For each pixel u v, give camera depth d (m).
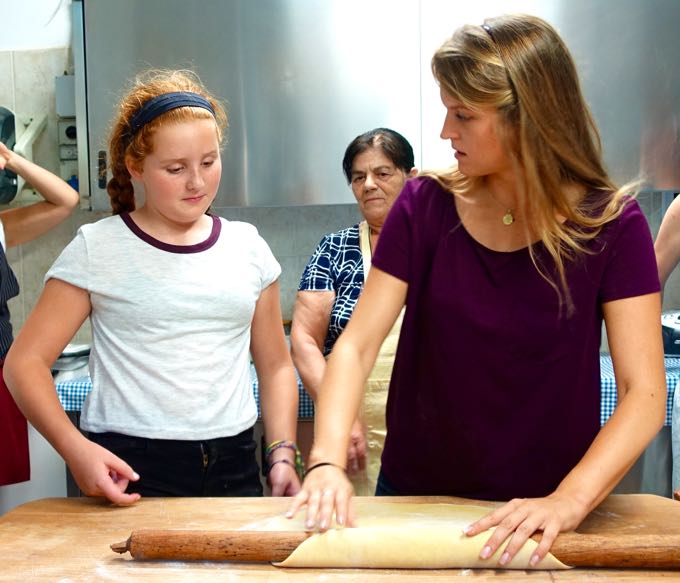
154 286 1.17
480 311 1.00
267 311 1.32
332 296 1.81
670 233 1.69
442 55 0.92
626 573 0.88
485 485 1.08
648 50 2.22
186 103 1.12
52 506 1.10
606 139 2.26
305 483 0.96
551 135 0.92
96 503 1.11
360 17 2.24
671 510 1.05
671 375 1.98
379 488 1.22
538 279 0.98
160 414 1.17
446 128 0.95
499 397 1.03
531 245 0.97
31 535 1.00
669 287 2.53
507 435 1.04
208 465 1.20
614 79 2.24
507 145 0.92
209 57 2.29
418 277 1.04
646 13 2.21
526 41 0.90
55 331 1.16
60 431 1.10
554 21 2.22
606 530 0.98
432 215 1.03
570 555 0.88
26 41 2.56
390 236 1.04
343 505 0.94
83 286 1.16
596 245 0.96
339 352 1.04
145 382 1.17
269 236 2.62
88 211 2.56
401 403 1.11
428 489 1.14
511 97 0.90
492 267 0.99
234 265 1.23
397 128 2.28
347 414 1.00
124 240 1.18
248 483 1.27
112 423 1.18
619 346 0.97
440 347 1.03
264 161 2.32
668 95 2.23
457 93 0.91
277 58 2.28
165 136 1.10
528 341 0.99
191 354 1.18
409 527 0.94
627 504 1.07
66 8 2.54
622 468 0.93
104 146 2.32
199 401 1.19
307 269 1.86
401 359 1.09
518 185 0.94
